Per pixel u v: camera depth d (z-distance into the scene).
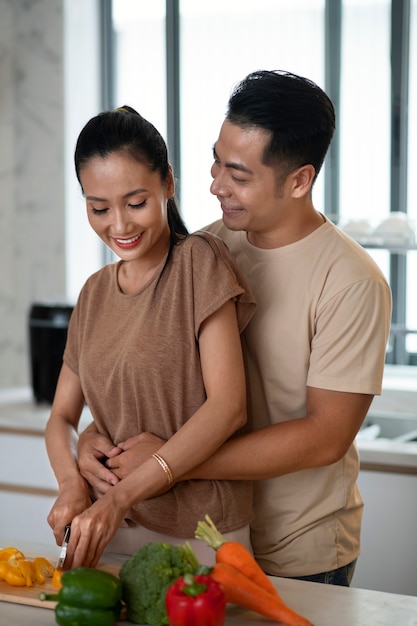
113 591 1.42
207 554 1.73
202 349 1.69
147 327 1.72
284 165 1.73
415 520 2.79
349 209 3.69
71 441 1.86
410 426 3.21
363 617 1.47
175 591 1.37
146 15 3.80
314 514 1.86
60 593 1.42
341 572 1.92
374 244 3.22
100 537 1.58
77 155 1.67
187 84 3.79
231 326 1.70
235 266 1.76
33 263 3.86
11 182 3.84
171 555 1.46
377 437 3.21
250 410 1.85
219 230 1.98
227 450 1.70
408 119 3.59
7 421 3.25
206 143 3.79
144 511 1.74
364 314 1.75
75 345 1.92
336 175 3.68
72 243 3.84
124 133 1.63
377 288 1.77
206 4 3.72
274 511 1.88
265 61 3.69
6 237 3.86
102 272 1.85
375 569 2.85
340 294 1.76
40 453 3.21
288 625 1.42
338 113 3.64
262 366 1.85
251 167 1.73
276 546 1.88
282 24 3.65
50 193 3.81
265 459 1.70
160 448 1.67
